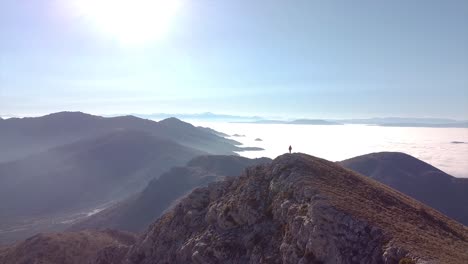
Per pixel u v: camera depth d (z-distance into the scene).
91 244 95.88
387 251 29.84
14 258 91.62
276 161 52.28
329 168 49.69
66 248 91.19
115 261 66.06
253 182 50.69
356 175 52.06
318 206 35.91
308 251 33.91
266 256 38.50
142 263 56.22
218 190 58.47
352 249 31.92
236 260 41.69
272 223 42.62
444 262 27.52
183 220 56.75
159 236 57.41
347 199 38.28
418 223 37.50
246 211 46.06
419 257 27.92
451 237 36.62
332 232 33.62
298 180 43.62
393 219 36.19
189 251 48.31
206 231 49.22
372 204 39.22
